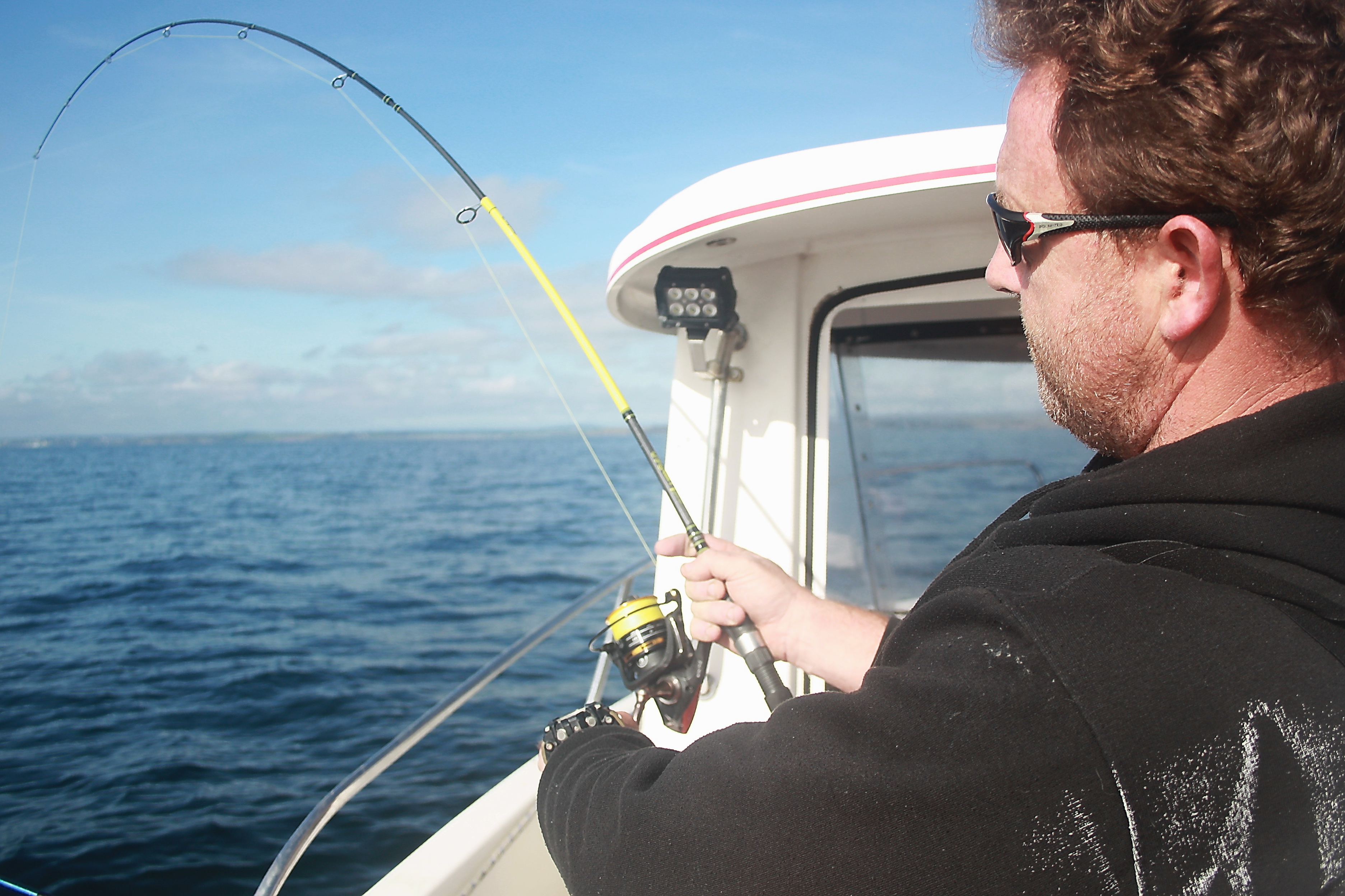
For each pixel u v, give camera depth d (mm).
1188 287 635
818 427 2004
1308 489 580
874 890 595
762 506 2014
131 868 5305
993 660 597
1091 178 650
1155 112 602
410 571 18438
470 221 2076
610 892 736
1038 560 646
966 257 1857
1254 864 546
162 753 7453
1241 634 568
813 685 1978
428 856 1923
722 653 2014
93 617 13875
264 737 7918
